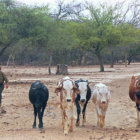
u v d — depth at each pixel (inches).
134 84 456.8
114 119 500.1
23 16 1156.5
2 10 1124.5
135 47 2861.7
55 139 358.9
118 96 743.1
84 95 433.1
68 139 359.3
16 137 368.8
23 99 695.1
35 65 2881.4
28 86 954.7
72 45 1649.9
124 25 1793.8
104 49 1796.3
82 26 1694.1
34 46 1328.7
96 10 1743.4
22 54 2950.3
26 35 1180.5
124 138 360.2
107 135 381.4
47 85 978.1
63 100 392.2
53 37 1310.3
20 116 519.8
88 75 1407.5
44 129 419.8
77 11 1723.7
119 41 1704.0
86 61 2918.3
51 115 523.5
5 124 460.1
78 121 450.3
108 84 983.6
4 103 639.1
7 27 1099.3
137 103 442.0
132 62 3767.2
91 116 526.3
